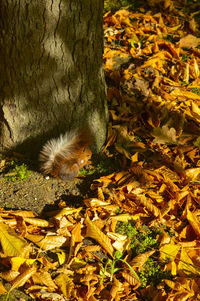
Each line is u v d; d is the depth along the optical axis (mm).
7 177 2064
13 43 1913
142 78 2480
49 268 1820
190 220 1951
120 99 2354
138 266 1840
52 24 1887
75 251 1843
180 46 2703
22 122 2070
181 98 2398
